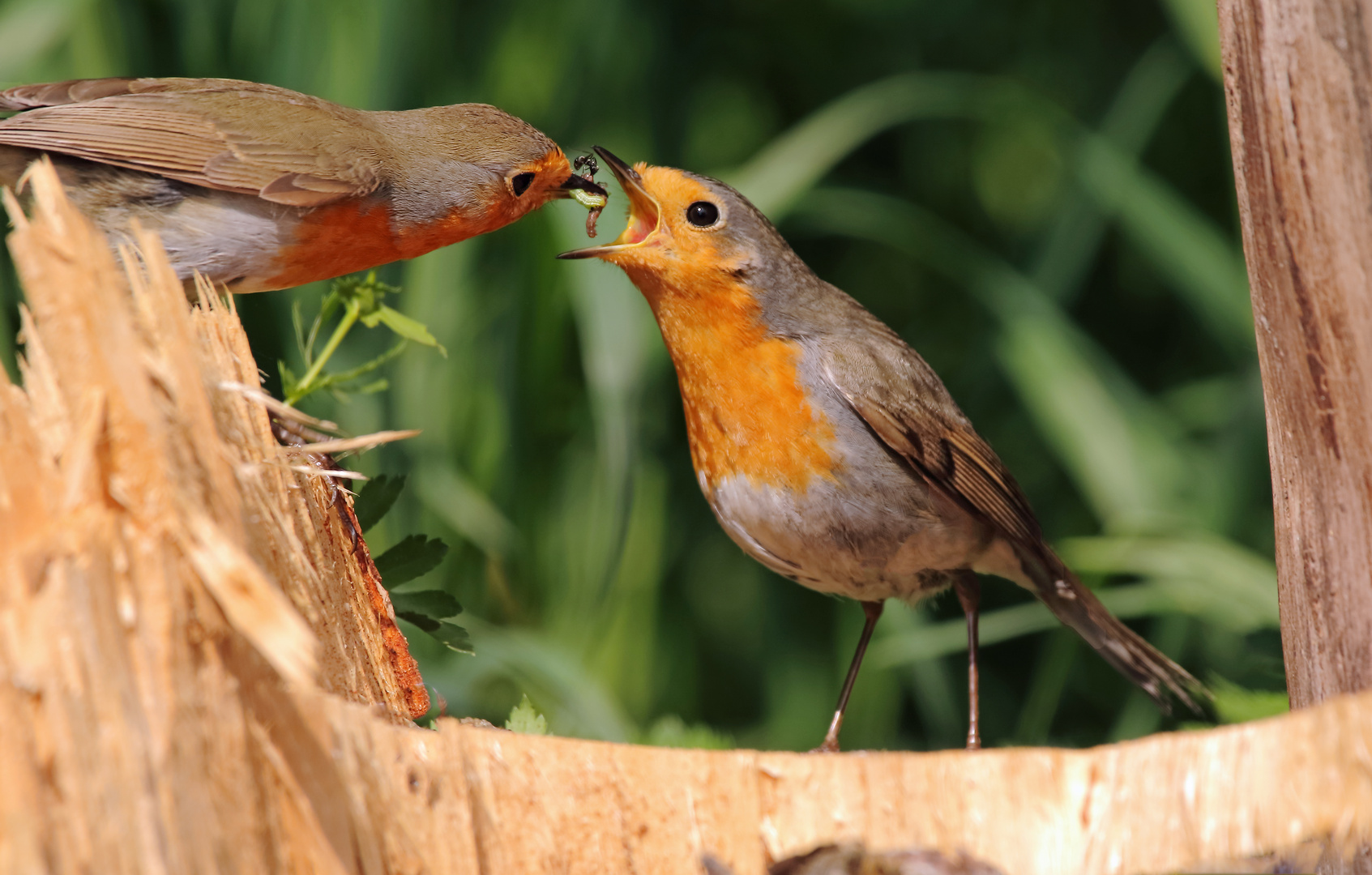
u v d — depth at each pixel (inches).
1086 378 462.0
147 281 171.2
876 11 526.0
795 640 489.4
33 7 397.4
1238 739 183.2
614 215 414.0
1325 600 201.8
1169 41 502.9
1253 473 449.1
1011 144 546.9
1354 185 185.6
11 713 142.3
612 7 452.4
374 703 237.9
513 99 452.4
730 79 526.3
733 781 193.2
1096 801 189.0
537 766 186.1
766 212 460.1
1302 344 197.2
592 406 430.0
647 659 467.2
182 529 151.2
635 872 187.9
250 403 195.8
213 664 153.7
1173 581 421.7
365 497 289.7
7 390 149.8
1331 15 185.0
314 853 161.9
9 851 140.5
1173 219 472.1
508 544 433.4
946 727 470.0
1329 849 187.5
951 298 525.3
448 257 426.9
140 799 145.7
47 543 145.6
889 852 190.1
